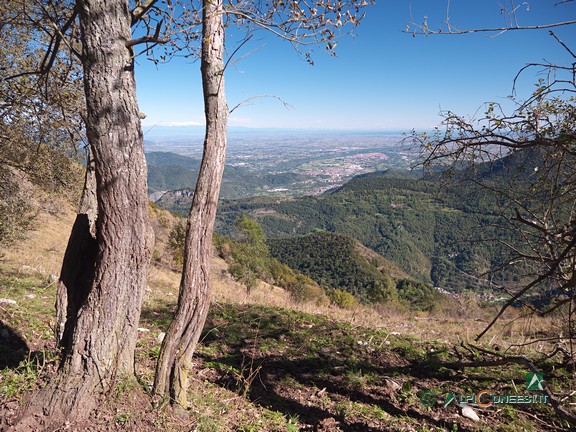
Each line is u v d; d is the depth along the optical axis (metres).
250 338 6.33
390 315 12.44
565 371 4.87
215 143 2.97
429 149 2.91
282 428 3.40
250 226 42.38
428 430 3.65
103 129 2.75
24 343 4.39
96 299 2.93
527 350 6.20
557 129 2.30
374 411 4.00
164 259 22.02
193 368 4.71
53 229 19.70
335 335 6.66
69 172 8.51
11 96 6.42
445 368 5.27
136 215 2.93
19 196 10.27
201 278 3.09
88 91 2.75
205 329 6.64
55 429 2.64
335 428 3.54
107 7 2.69
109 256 2.91
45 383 3.15
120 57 2.75
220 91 2.98
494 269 3.07
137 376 3.21
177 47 3.10
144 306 7.96
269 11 2.75
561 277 2.85
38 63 6.61
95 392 2.87
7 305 5.69
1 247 11.80
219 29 2.94
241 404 3.78
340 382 4.79
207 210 3.03
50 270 11.51
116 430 2.74
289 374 4.96
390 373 5.11
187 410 3.18
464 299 12.76
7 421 2.66
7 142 7.61
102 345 2.91
